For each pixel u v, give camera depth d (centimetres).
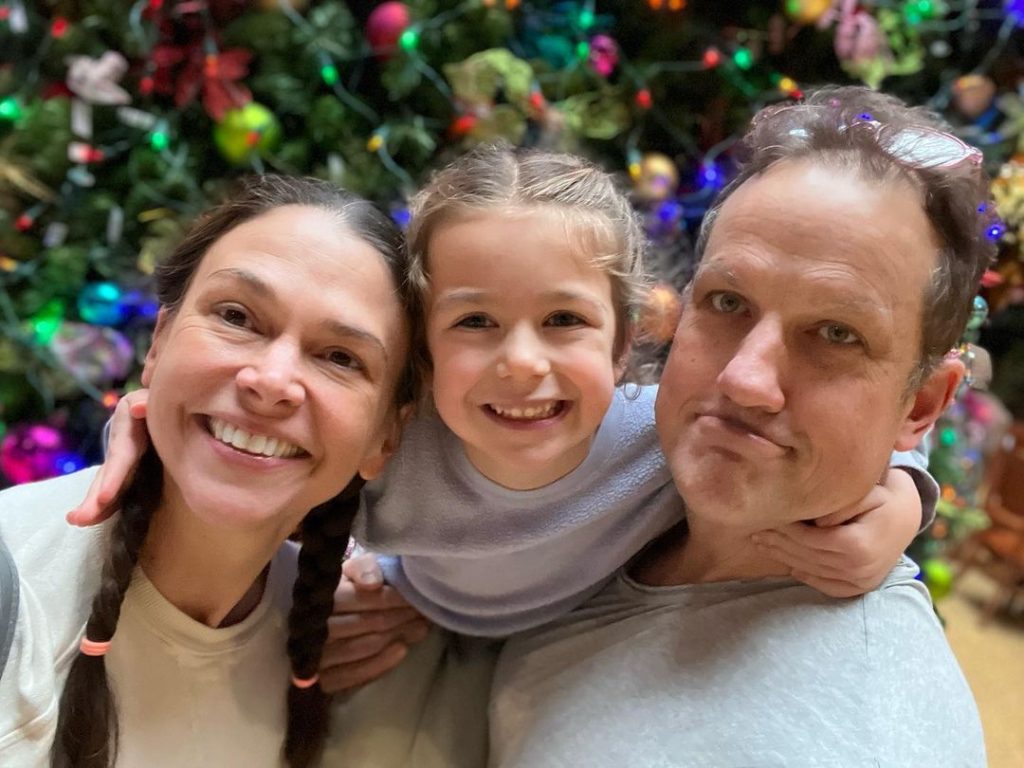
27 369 160
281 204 81
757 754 71
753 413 71
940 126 77
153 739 79
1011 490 242
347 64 166
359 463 82
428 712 99
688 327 77
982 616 242
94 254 161
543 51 171
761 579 82
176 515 80
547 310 79
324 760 94
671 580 89
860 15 171
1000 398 264
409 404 89
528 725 87
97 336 161
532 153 87
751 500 72
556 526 89
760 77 180
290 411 74
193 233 85
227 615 86
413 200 92
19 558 80
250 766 85
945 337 74
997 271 151
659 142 185
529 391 79
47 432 166
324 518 88
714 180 175
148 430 80
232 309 76
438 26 163
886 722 69
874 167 70
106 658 79
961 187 71
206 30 157
